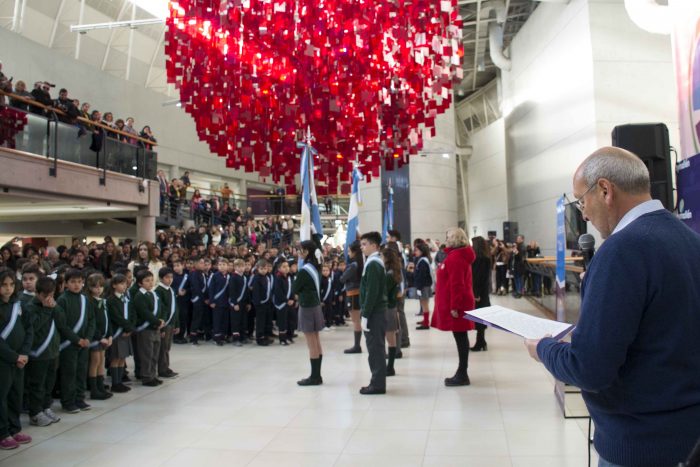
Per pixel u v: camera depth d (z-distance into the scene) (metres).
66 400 4.87
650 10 8.89
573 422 4.27
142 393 5.55
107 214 13.31
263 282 8.45
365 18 5.12
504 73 21.48
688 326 1.31
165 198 16.05
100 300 5.36
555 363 1.43
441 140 23.09
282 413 4.73
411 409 4.74
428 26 5.21
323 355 7.48
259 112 5.62
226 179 27.89
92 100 20.52
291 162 6.98
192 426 4.44
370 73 5.20
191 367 6.80
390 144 5.89
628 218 1.45
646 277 1.31
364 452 3.75
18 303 4.20
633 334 1.30
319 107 5.41
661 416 1.31
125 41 22.66
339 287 10.82
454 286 5.41
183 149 25.12
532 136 17.47
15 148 8.72
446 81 5.30
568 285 7.32
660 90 11.94
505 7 17.88
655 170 5.16
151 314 5.80
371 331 5.29
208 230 15.75
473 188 30.17
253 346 8.38
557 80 14.77
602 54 12.27
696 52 5.36
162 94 24.09
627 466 1.34
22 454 3.86
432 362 6.77
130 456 3.79
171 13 5.61
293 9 5.11
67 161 9.88
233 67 5.45
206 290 8.76
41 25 19.25
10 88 8.81
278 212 24.03
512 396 5.08
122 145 11.64
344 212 25.80
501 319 1.85
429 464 3.51
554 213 15.34
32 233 15.07
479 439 3.94
